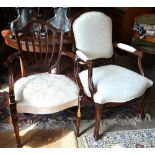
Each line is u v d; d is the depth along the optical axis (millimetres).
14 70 2910
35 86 1785
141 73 2062
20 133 2016
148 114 2271
